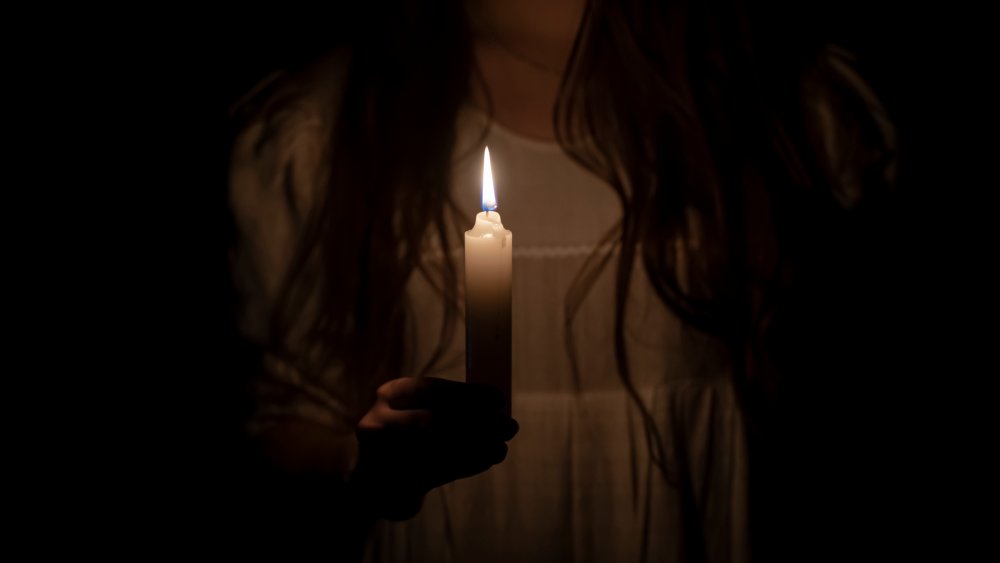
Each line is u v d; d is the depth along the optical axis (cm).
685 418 90
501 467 90
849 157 94
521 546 90
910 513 109
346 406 90
